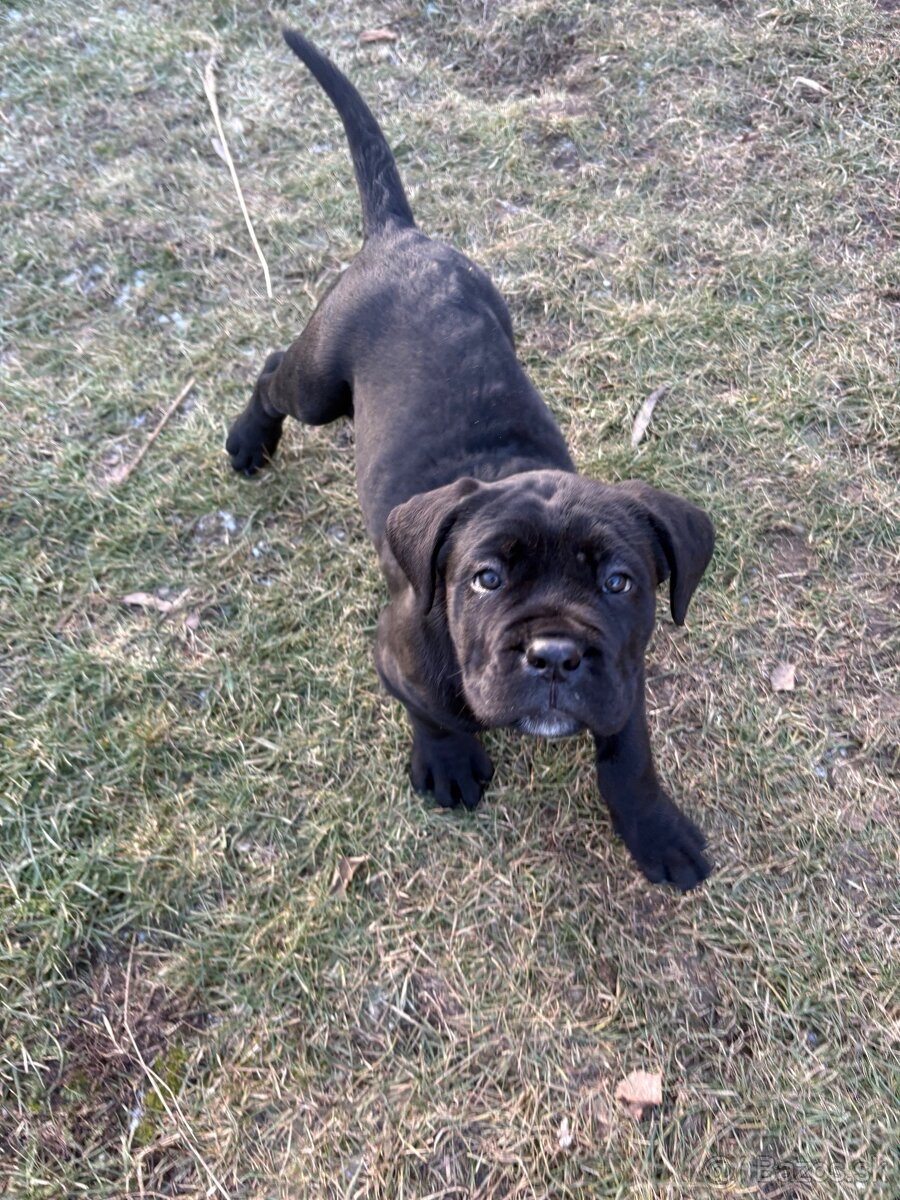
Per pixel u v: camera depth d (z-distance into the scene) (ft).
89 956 1.96
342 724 2.26
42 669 2.32
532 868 2.07
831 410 2.76
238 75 3.58
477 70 3.66
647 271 3.05
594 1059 1.86
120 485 2.63
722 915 2.01
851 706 2.29
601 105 3.50
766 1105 1.81
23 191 3.24
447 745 2.09
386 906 2.03
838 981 1.94
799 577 2.48
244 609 2.43
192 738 2.23
